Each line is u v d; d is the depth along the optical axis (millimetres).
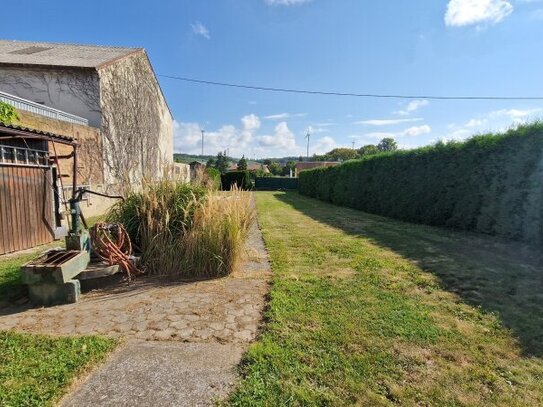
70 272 3182
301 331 2502
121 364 2082
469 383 1901
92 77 9898
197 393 1797
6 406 1644
